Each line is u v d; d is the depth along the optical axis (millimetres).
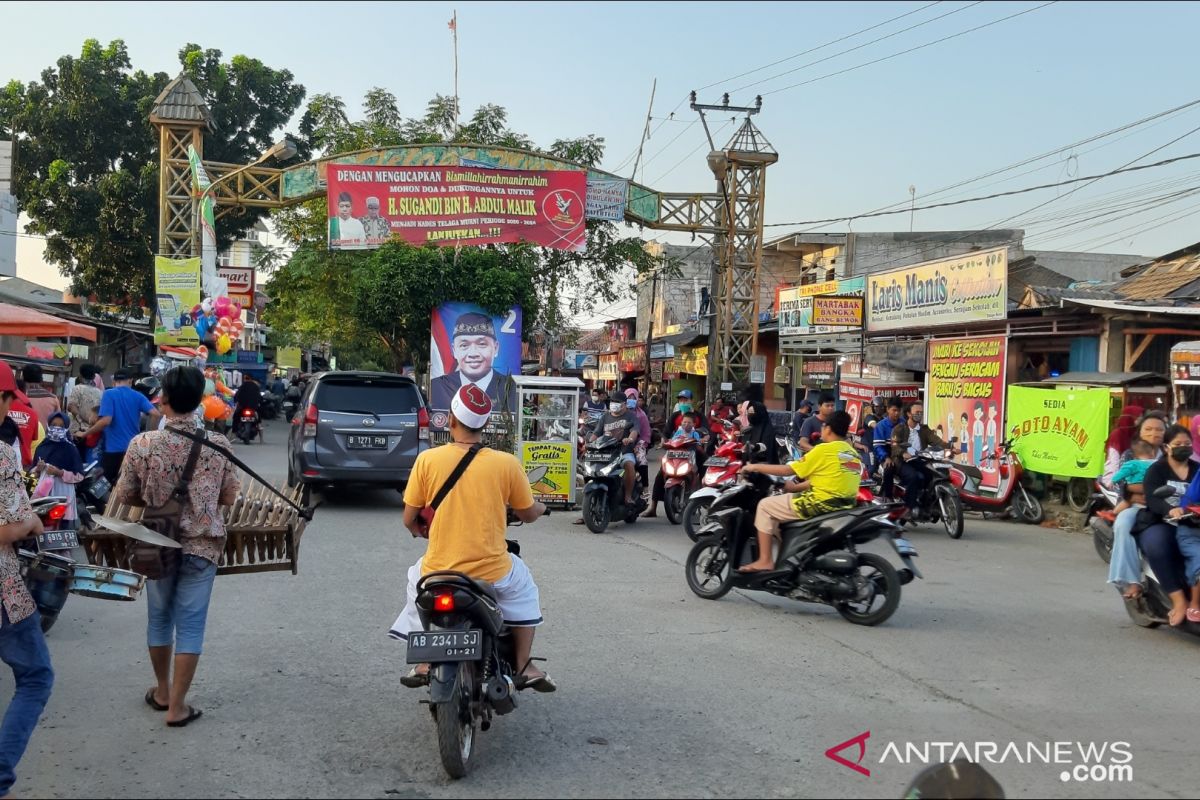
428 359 26797
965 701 5918
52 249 34750
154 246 34344
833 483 8102
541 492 14203
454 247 23422
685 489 13719
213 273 20656
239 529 5789
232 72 37500
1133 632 7805
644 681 6137
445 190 22375
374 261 23672
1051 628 7895
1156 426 8102
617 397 13039
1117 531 7852
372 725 5230
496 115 29328
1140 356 14992
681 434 13867
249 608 7828
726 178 24078
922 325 18953
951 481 13672
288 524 5926
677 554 11133
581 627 7504
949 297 17984
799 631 7613
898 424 13938
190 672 5141
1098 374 13883
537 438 14492
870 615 7875
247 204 22000
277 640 6875
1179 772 4844
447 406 23547
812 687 6109
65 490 7445
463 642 4461
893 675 6434
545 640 7074
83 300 34656
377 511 13594
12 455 4191
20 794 4254
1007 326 16266
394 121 29922
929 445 13992
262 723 5219
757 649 7008
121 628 7176
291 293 30562
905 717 5582
